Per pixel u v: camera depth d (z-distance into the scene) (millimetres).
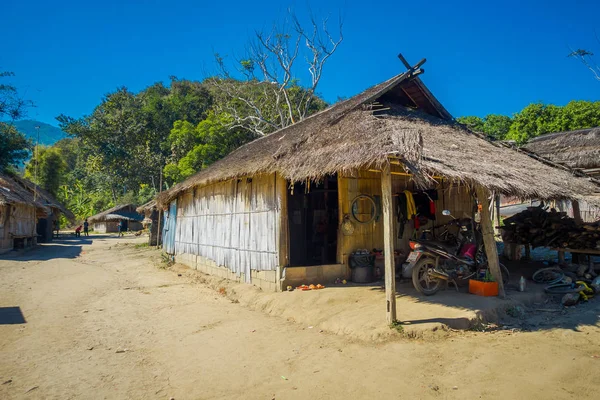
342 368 4070
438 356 4246
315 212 10094
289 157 7367
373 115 7945
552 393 3406
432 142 7242
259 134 25672
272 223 7875
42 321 6305
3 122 27609
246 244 8844
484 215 6473
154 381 3945
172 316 6586
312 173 6137
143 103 46906
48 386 3844
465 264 6891
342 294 6770
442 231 9133
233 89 27344
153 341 5254
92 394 3670
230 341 5152
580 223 9125
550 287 6992
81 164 52750
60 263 14195
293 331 5500
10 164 27531
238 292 8109
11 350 4918
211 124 26797
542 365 3980
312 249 10094
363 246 8148
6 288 9234
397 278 7879
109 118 43594
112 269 12734
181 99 44875
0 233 16906
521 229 10031
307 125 10703
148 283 9977
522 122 24094
